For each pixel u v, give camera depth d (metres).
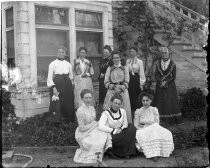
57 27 4.77
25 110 4.24
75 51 5.00
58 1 4.74
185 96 4.76
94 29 5.26
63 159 3.58
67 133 4.13
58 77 4.43
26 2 4.41
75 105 4.74
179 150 3.89
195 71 5.09
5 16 4.38
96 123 3.86
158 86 4.79
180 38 5.56
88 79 4.81
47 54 4.65
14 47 4.39
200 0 5.20
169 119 4.64
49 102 4.53
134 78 4.83
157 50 5.61
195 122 4.47
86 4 5.10
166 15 5.64
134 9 5.67
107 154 3.66
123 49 5.69
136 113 4.04
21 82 4.27
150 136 3.65
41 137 3.99
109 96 4.34
